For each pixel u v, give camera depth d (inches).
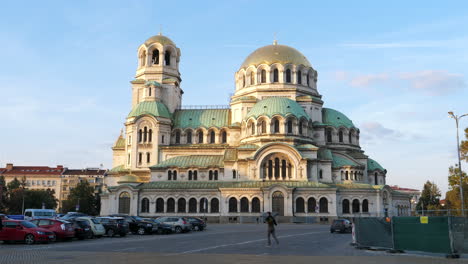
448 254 1238.3
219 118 4667.8
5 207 5502.0
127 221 2353.6
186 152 4411.9
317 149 4057.6
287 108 4202.8
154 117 4407.0
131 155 4414.4
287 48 4808.1
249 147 4065.0
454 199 3356.3
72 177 7844.5
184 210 3892.7
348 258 1216.8
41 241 1708.9
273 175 3964.1
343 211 3841.0
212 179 4119.1
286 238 2038.6
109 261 1128.8
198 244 1686.8
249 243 1736.0
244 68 4768.7
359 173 4212.6
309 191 3779.5
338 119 4648.1
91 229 2031.3
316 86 4894.2
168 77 4842.5
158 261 1131.3
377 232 1462.8
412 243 1334.9
